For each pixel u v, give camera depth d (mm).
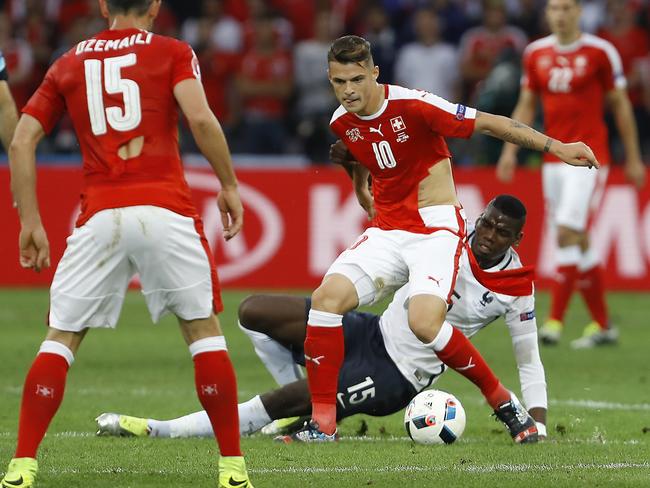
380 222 23922
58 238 52719
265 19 64188
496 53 64062
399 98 22750
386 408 24250
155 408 28359
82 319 18266
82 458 21422
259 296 24844
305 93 64250
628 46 64500
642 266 51938
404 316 23812
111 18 18812
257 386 31969
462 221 23547
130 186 18031
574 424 26281
